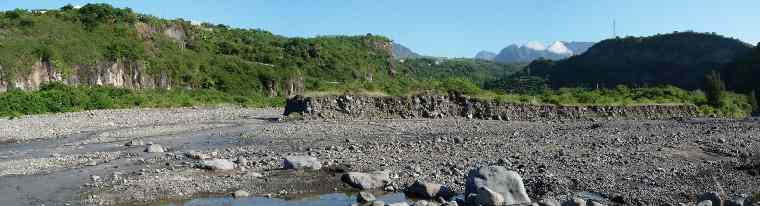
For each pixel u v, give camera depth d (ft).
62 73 296.30
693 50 650.84
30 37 319.88
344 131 111.86
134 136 107.14
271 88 393.29
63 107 185.26
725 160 68.54
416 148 80.53
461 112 157.28
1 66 265.13
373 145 85.20
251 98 298.76
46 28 342.23
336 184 57.62
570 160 67.67
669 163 65.92
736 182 55.83
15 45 289.12
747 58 488.44
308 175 61.57
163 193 53.88
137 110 190.70
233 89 368.07
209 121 143.23
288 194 54.03
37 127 126.62
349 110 148.46
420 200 48.37
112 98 225.35
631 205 47.55
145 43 388.98
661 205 47.26
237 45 467.11
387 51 640.58
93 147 90.63
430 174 60.75
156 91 319.27
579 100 174.60
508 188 48.47
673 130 106.73
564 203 45.73
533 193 51.98
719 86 221.46
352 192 54.75
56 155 80.12
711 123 127.75
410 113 152.46
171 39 431.43
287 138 100.37
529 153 74.69
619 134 99.35
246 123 135.54
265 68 415.03
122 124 135.74
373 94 153.58
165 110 193.67
